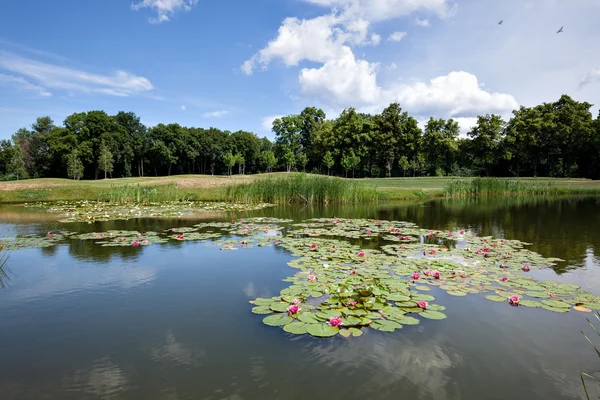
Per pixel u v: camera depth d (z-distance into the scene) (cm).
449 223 1178
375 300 452
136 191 2047
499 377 296
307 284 515
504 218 1295
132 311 436
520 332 375
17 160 4894
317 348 343
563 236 924
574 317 411
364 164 5659
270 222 1188
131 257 698
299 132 6234
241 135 6688
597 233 964
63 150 4956
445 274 572
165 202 1953
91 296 488
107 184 2520
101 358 330
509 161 5234
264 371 305
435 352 336
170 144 5828
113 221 1224
